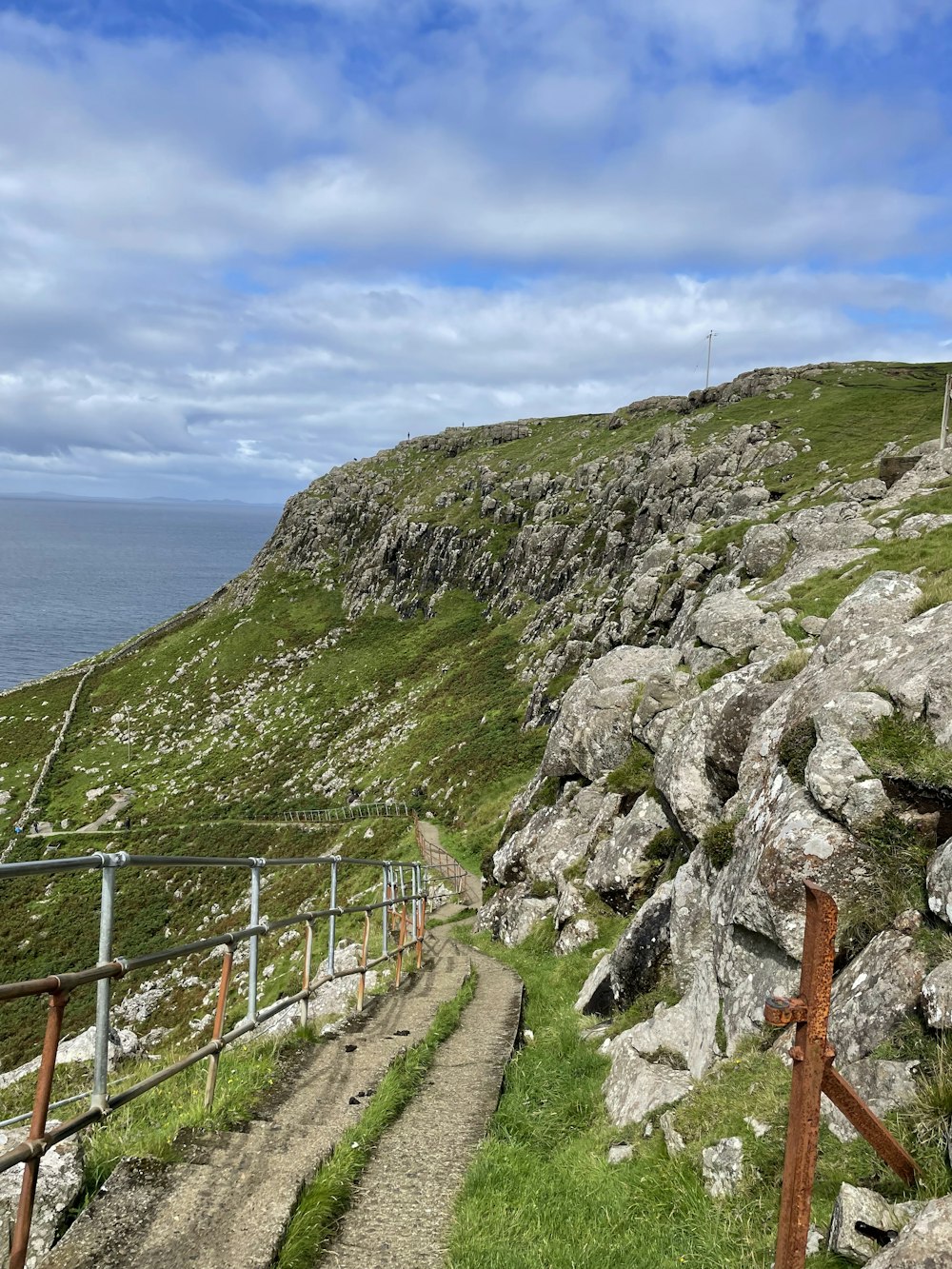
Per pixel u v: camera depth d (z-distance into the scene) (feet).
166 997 151.43
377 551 544.21
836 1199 15.85
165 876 226.38
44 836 317.42
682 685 67.10
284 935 153.48
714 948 28.81
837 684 30.55
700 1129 21.52
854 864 22.88
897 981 19.38
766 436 330.34
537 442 654.94
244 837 266.77
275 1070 27.91
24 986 13.84
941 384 418.51
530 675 287.07
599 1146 24.86
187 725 427.33
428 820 207.51
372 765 293.64
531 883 70.79
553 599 352.90
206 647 521.65
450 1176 21.68
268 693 437.17
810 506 170.19
